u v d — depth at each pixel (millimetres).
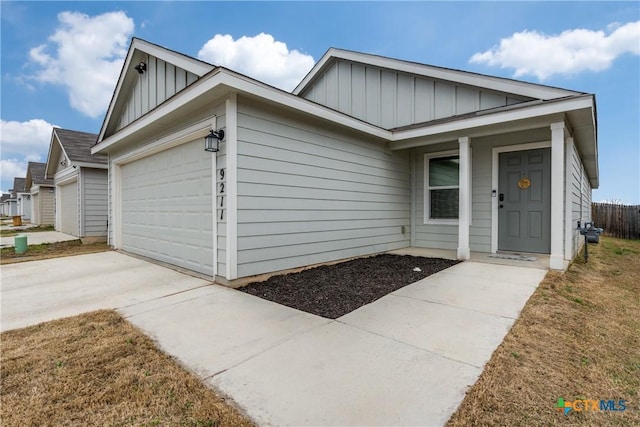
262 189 4512
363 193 6391
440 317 3094
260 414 1699
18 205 31531
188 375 2088
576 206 6969
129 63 6438
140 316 3207
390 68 7332
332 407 1740
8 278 4930
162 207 6020
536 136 6148
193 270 5102
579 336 2703
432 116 6867
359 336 2678
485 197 6738
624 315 3248
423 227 7680
